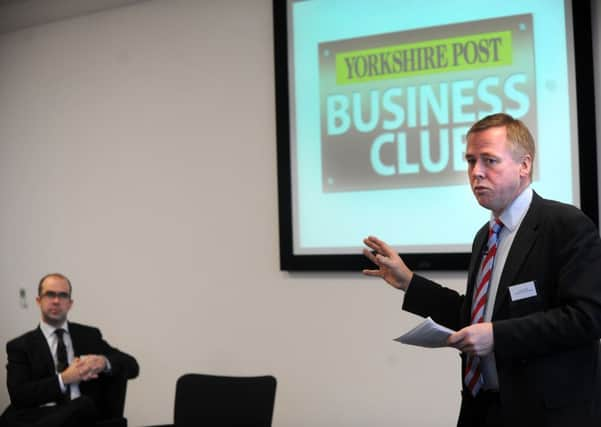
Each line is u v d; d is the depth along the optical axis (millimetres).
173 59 4375
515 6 3461
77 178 4715
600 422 1711
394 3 3740
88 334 3705
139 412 4438
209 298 4223
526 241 1792
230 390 3025
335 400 3826
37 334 3580
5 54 5027
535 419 1699
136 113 4500
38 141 4879
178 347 4316
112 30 4598
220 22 4227
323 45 3889
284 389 3971
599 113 3291
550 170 3367
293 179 3936
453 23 3605
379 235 3732
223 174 4199
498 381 1748
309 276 3916
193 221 4289
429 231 3621
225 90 4203
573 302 1669
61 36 4793
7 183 5000
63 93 4781
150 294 4422
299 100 3930
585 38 3281
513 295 1760
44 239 4836
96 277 4621
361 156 3791
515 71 3457
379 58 3770
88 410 3109
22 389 3350
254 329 4074
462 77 3578
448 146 3596
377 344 3729
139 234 4473
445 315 2041
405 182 3684
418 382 3623
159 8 4426
